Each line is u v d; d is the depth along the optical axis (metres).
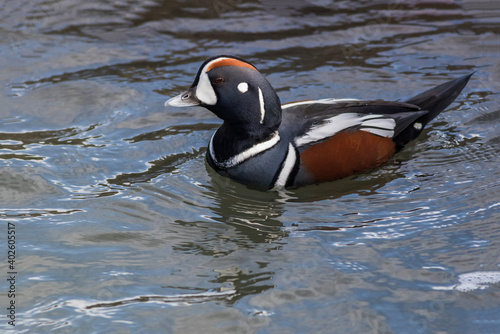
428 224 9.74
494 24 16.00
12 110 12.75
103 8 16.75
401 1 17.22
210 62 10.44
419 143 11.90
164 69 14.29
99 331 7.59
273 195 10.65
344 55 14.80
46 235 9.38
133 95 13.39
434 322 7.75
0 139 11.80
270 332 7.61
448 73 14.00
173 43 15.29
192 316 7.85
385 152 11.16
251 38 15.51
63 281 8.41
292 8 16.95
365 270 8.71
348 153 10.66
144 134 12.20
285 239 9.43
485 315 7.86
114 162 11.33
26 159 11.25
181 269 8.73
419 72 14.07
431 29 15.88
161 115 12.83
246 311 7.94
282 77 13.92
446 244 9.23
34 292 8.20
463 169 11.17
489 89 13.43
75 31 15.70
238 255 9.05
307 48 15.11
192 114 12.96
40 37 15.41
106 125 12.43
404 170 11.20
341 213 10.10
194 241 9.38
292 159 10.52
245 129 10.61
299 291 8.30
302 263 8.87
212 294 8.23
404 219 9.88
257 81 10.40
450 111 12.80
